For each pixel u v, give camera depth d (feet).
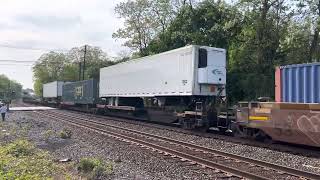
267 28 114.01
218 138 64.34
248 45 115.34
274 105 52.85
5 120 110.01
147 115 100.12
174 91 81.87
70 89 187.32
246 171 37.27
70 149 54.39
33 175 33.35
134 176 36.42
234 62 118.42
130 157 47.21
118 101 117.50
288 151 50.29
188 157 44.93
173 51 82.53
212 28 122.62
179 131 76.33
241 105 60.75
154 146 53.88
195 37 123.85
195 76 75.82
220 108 71.05
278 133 52.65
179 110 82.12
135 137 67.26
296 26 113.39
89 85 151.94
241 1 118.21
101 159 43.39
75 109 181.98
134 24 189.26
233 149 53.01
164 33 143.84
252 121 57.57
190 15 130.93
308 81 50.72
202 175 36.65
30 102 320.29
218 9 128.77
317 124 46.16
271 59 115.85
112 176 36.37
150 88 92.68
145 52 181.47
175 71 81.61
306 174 34.63
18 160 40.93
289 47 111.75
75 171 38.96
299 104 48.85
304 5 112.47
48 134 68.69
